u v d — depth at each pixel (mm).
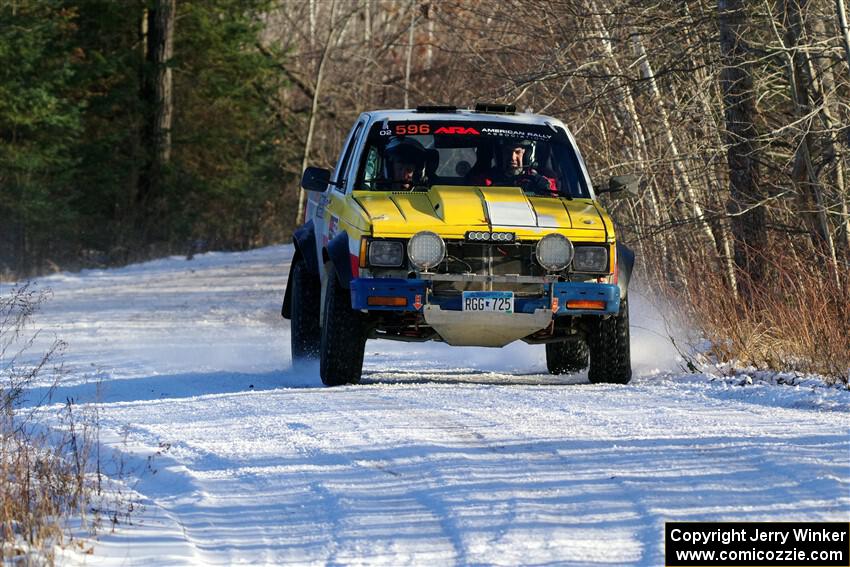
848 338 35031
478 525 17562
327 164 172000
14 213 129500
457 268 32281
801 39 49219
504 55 71562
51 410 31016
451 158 35750
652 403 29125
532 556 16094
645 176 54875
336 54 180125
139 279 97062
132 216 147500
